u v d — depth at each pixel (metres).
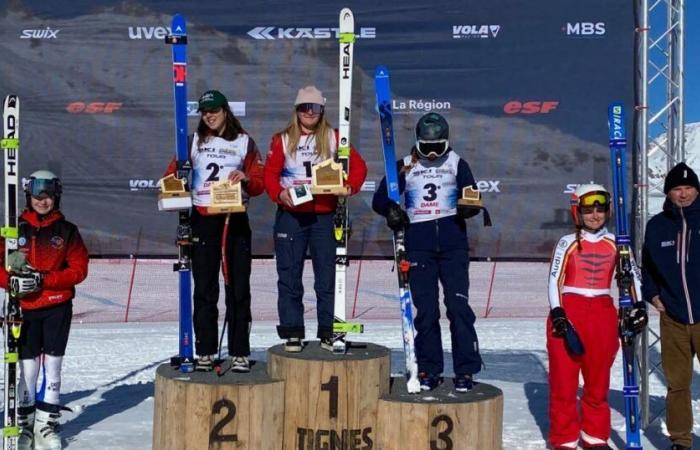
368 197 17.03
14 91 17.30
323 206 8.30
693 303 8.13
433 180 8.31
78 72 17.31
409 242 8.34
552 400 8.42
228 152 8.16
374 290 23.98
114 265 27.59
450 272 8.30
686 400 8.31
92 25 17.25
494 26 16.33
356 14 16.62
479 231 16.67
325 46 16.83
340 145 8.38
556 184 16.44
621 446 9.10
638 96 9.97
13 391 7.82
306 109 8.21
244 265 8.21
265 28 16.89
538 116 16.33
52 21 17.25
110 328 18.20
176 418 7.67
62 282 8.43
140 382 12.47
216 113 8.14
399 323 19.09
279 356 8.03
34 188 8.40
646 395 9.81
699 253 8.14
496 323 19.06
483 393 8.11
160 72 17.33
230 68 16.92
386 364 8.13
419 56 16.53
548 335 8.43
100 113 17.39
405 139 16.64
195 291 8.20
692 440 9.05
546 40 16.22
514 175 16.52
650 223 8.45
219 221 8.15
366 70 16.66
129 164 17.47
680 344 8.28
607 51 16.05
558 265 8.24
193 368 8.24
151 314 20.47
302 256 8.38
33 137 17.38
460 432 7.67
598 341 8.20
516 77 16.34
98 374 13.15
